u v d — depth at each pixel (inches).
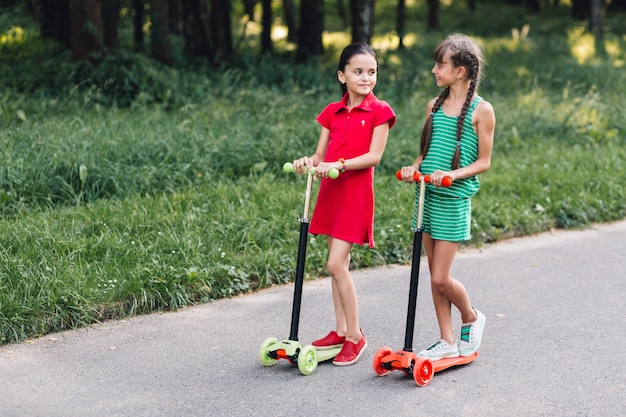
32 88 436.1
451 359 173.3
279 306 215.2
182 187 294.0
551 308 216.1
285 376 169.2
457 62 166.6
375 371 168.1
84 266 215.6
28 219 245.9
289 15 837.8
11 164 276.8
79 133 314.2
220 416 149.6
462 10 1128.2
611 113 464.4
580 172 349.1
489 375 169.9
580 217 310.7
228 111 384.2
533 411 152.4
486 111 166.9
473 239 281.1
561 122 438.9
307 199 170.9
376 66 172.7
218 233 249.4
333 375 170.1
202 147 322.3
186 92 438.0
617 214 322.0
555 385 164.7
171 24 653.9
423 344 189.9
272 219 265.3
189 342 188.2
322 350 177.5
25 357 175.9
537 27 957.2
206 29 589.6
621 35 917.8
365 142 172.4
